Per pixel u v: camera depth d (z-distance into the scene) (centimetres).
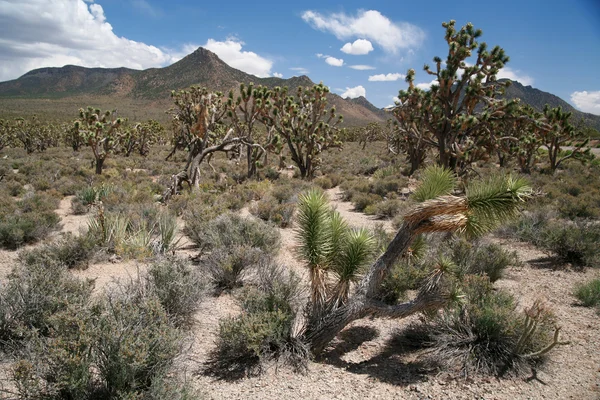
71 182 1927
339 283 464
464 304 482
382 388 396
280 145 2158
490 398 375
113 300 452
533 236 1003
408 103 1912
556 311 595
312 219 453
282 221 1210
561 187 1845
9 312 437
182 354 413
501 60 1722
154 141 4862
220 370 427
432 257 689
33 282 455
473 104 1781
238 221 905
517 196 363
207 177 2334
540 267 820
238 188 1748
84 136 2275
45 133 4453
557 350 473
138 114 18088
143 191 1620
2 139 4059
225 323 449
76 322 341
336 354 477
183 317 519
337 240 461
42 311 432
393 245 441
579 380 408
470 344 443
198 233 920
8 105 17625
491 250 762
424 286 473
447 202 396
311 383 405
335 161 3331
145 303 416
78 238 773
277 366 435
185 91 2394
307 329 476
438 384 400
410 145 2372
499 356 437
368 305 447
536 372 422
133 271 731
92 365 342
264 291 552
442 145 1838
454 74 1756
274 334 443
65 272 508
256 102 2236
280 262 789
